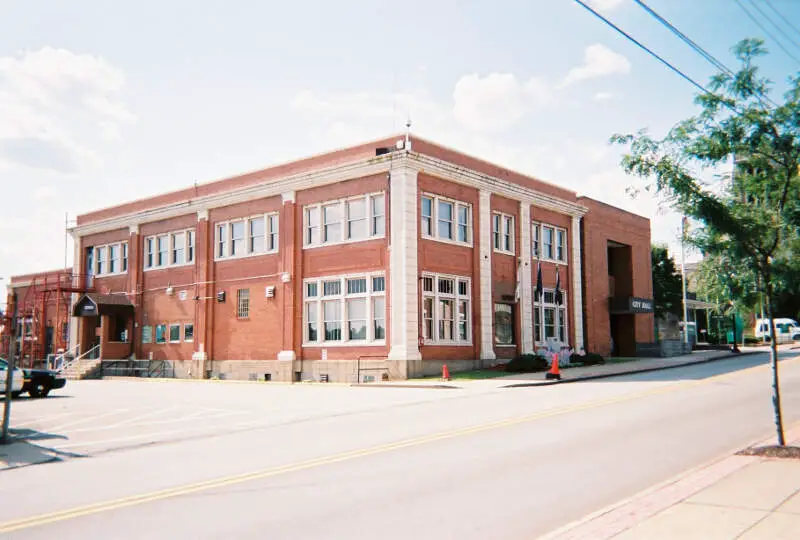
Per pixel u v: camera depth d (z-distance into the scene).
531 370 30.50
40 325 49.47
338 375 30.78
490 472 9.73
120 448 12.99
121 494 8.97
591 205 41.97
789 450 10.34
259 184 34.81
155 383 33.09
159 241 41.06
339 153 32.00
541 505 7.96
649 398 18.72
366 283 30.31
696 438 12.38
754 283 11.58
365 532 6.98
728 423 14.12
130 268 42.06
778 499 7.71
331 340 31.64
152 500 8.54
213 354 36.81
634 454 10.95
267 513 7.79
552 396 20.09
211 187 37.97
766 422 14.23
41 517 7.84
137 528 7.26
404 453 11.39
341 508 7.95
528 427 13.88
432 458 10.88
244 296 35.69
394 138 30.06
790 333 61.06
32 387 23.88
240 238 36.34
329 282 31.98
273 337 33.81
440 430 13.85
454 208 31.83
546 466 10.09
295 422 16.16
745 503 7.56
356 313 30.80
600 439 12.33
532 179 37.34
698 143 11.26
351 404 19.84
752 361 34.62
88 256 45.84
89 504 8.44
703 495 7.96
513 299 34.56
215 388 28.16
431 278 30.25
